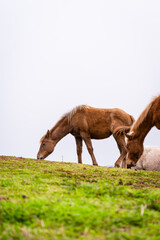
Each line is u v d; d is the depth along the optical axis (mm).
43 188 7047
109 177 10219
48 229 4508
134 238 4246
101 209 5367
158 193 7105
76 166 12836
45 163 12953
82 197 6328
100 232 4434
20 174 9219
